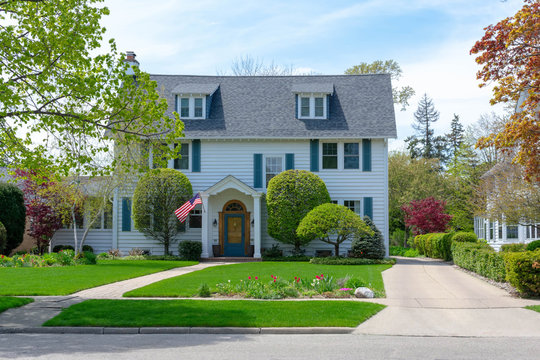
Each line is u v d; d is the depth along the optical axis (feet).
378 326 37.40
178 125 48.37
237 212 98.94
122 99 47.03
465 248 72.08
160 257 93.81
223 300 45.65
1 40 44.09
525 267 47.78
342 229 84.69
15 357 28.32
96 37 47.01
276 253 94.48
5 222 95.14
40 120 48.65
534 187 70.03
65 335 35.29
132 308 41.68
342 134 97.50
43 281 57.57
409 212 131.13
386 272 70.90
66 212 91.45
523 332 35.70
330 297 49.08
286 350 30.25
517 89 49.06
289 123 100.48
